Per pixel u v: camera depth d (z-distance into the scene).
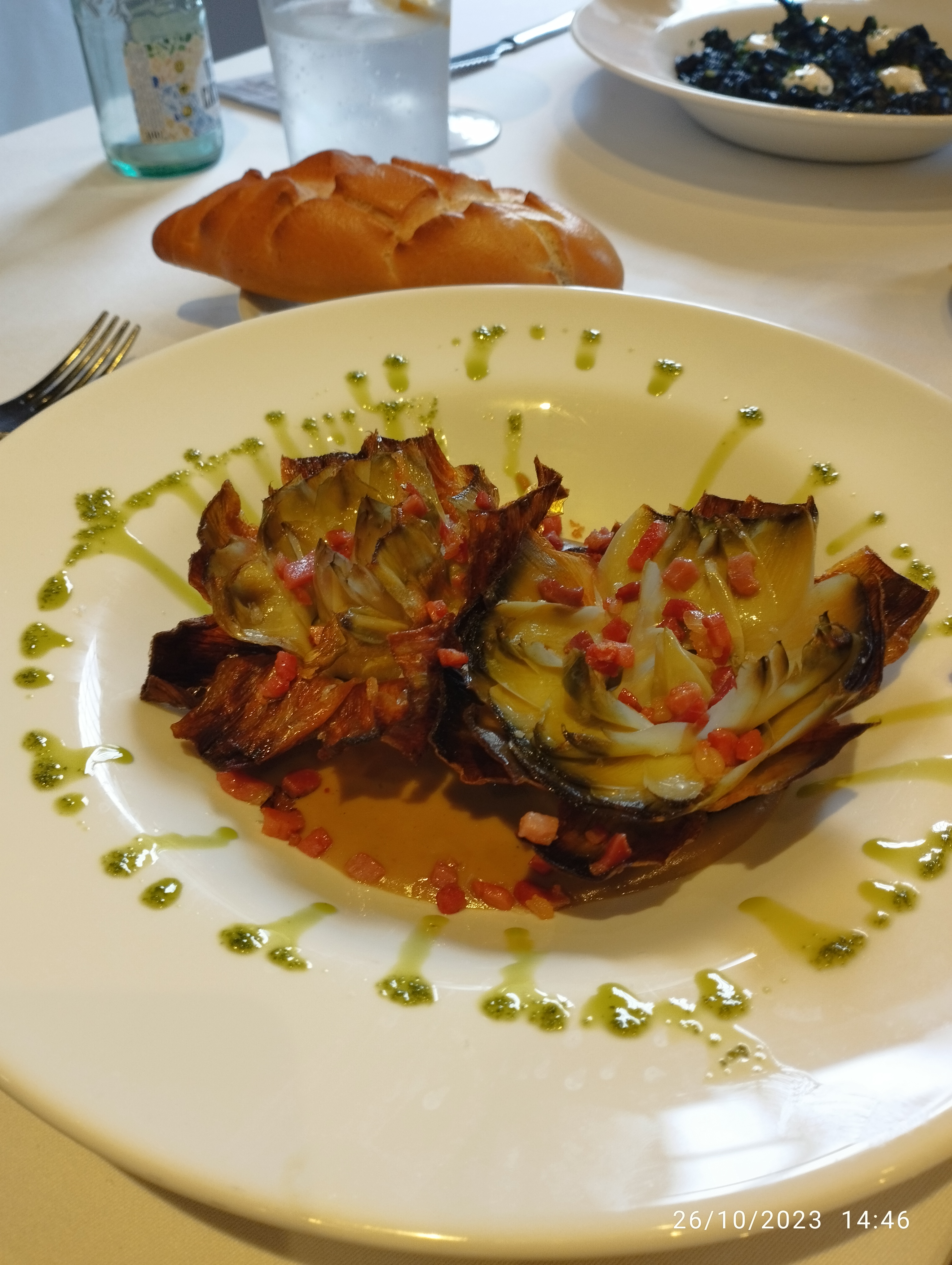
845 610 0.20
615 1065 0.14
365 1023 0.15
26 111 0.79
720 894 0.18
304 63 0.35
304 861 0.20
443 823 0.21
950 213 0.38
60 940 0.16
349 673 0.21
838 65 0.41
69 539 0.23
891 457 0.25
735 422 0.27
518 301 0.29
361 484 0.23
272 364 0.28
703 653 0.21
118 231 0.38
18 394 0.30
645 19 0.46
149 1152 0.13
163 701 0.21
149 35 0.37
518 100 0.46
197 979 0.15
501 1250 0.12
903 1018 0.15
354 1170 0.12
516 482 0.28
